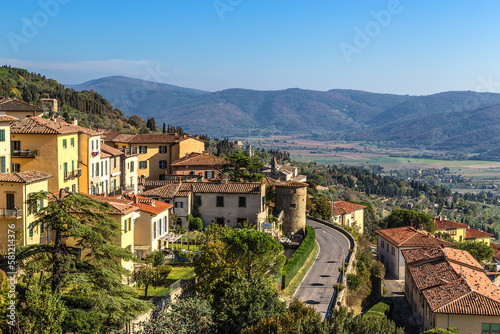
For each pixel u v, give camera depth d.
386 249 97.19
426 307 62.66
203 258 52.22
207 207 81.56
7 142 59.44
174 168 108.81
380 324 42.50
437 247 82.44
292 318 42.25
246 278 52.38
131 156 95.19
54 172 65.62
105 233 42.81
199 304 47.50
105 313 38.47
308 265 76.62
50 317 35.34
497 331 56.16
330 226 109.81
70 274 38.91
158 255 58.31
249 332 41.34
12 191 49.44
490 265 103.56
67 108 188.75
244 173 101.19
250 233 54.00
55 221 39.69
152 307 42.22
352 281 70.56
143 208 63.53
